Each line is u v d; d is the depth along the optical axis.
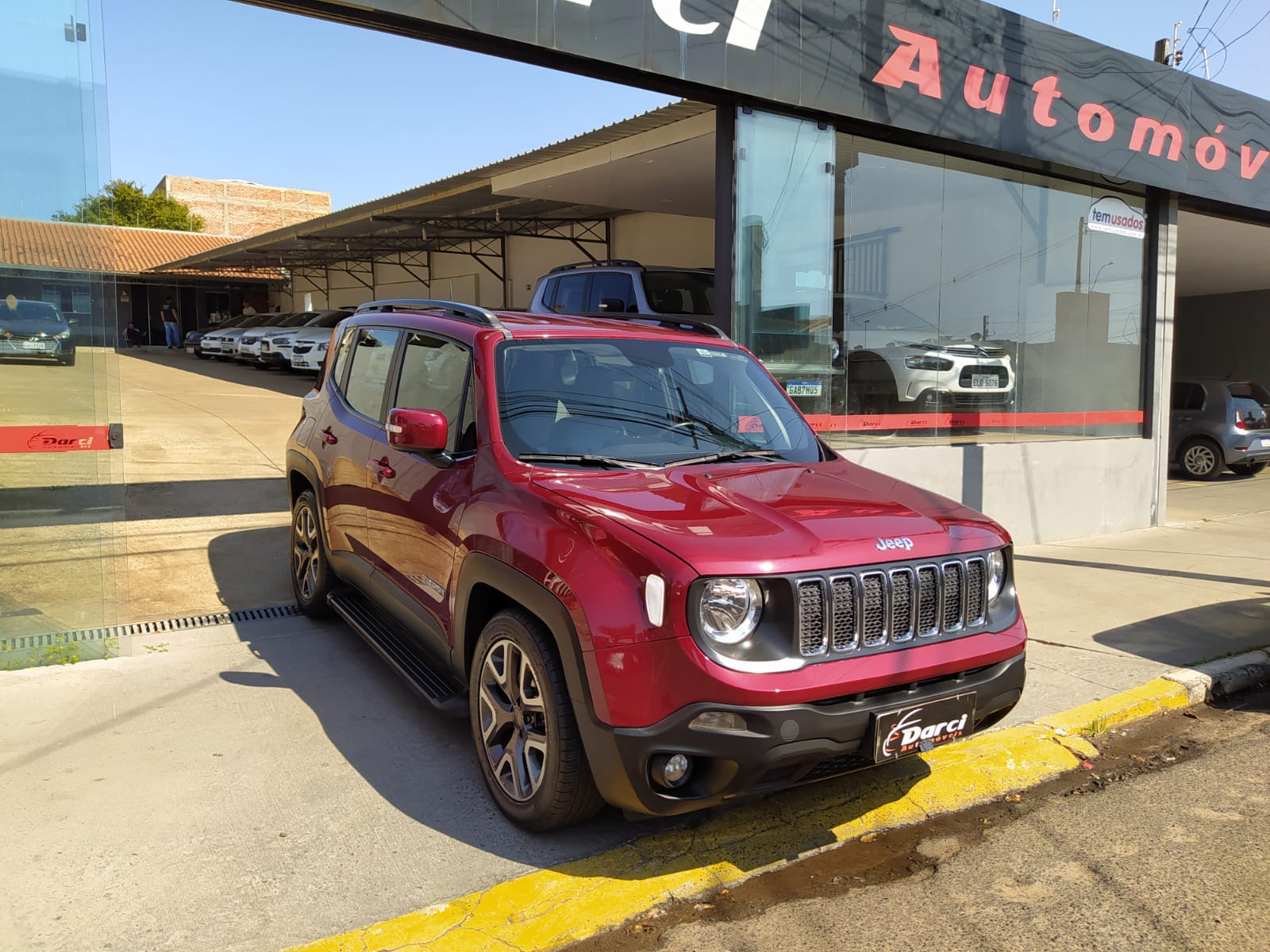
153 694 4.38
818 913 2.93
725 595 2.76
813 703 2.80
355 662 4.87
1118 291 10.00
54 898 2.76
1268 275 18.77
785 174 6.93
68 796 3.38
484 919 2.76
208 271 37.44
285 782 3.55
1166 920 2.93
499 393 3.71
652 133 10.48
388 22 5.10
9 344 4.57
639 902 2.90
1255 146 10.81
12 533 4.70
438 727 4.10
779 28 6.52
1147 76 9.33
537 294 10.34
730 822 3.42
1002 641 3.27
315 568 5.36
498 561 3.23
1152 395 10.28
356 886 2.90
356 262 31.89
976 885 3.13
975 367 8.62
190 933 2.63
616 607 2.81
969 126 7.84
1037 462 9.05
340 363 5.37
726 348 4.57
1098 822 3.62
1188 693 4.96
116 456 4.86
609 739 2.79
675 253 17.89
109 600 4.89
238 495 8.54
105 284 4.76
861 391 7.68
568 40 5.55
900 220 7.93
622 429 3.80
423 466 3.95
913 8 7.31
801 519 3.11
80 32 4.62
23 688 4.41
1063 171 8.98
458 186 15.18
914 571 3.06
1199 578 7.59
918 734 3.00
